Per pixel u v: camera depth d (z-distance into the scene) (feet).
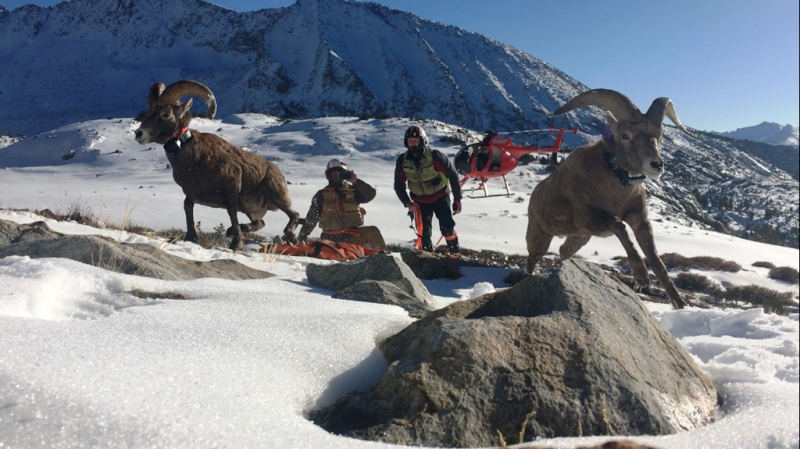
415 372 6.34
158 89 27.68
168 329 7.54
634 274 21.25
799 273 57.52
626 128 20.80
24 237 15.93
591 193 22.30
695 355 10.86
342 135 162.50
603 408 6.31
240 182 29.58
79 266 10.85
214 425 5.00
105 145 162.61
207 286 11.35
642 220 21.65
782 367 8.96
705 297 36.76
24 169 142.92
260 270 16.42
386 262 14.02
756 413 6.64
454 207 31.14
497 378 6.42
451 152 139.13
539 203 25.59
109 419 4.73
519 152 76.18
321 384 6.86
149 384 5.51
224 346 7.11
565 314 7.56
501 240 62.69
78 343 6.34
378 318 8.97
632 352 7.29
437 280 27.30
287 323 8.34
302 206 75.36
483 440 5.93
